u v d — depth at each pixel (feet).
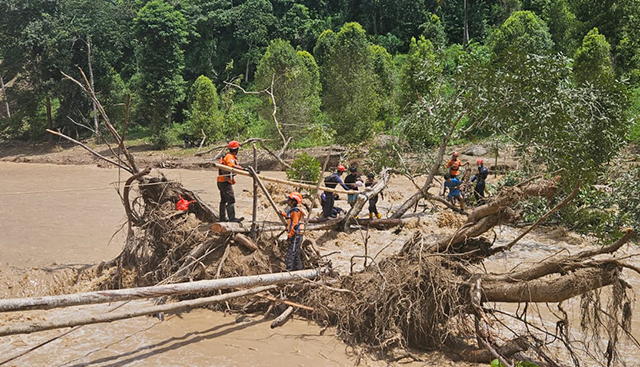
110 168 106.11
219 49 179.42
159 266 30.58
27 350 22.58
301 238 28.30
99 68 148.87
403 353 22.82
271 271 28.81
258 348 22.91
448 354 22.99
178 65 140.67
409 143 62.49
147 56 134.21
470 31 166.40
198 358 21.88
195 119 120.67
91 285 31.04
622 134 45.80
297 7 185.47
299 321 26.27
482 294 22.50
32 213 52.37
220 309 27.73
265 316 26.61
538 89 41.93
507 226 46.01
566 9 129.29
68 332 24.47
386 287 23.59
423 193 48.55
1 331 17.69
